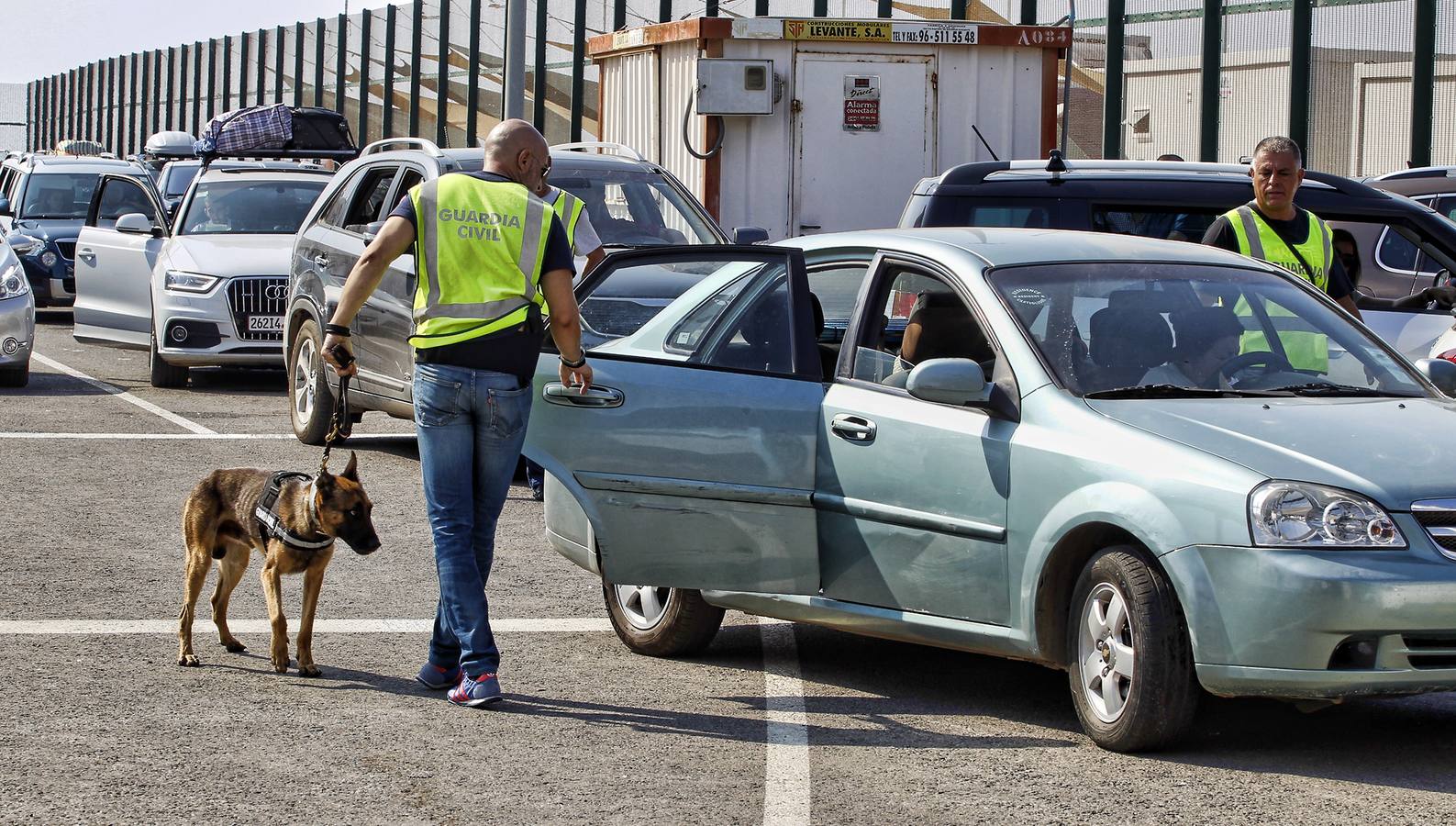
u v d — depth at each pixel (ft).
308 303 41.32
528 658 22.95
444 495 20.10
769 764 18.07
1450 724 20.02
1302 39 58.70
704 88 49.78
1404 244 35.73
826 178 51.06
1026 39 51.08
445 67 117.08
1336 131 58.03
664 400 21.35
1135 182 34.99
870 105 50.90
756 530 21.13
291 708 20.02
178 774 17.35
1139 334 20.39
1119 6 65.51
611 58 58.59
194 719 19.43
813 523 21.09
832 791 17.12
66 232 80.12
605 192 39.68
